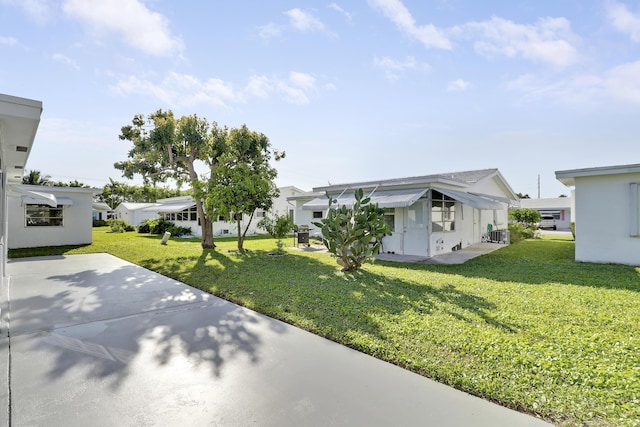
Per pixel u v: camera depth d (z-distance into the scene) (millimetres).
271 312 6516
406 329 5387
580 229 12906
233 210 16625
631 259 11797
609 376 3781
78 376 3965
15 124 6191
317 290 8266
